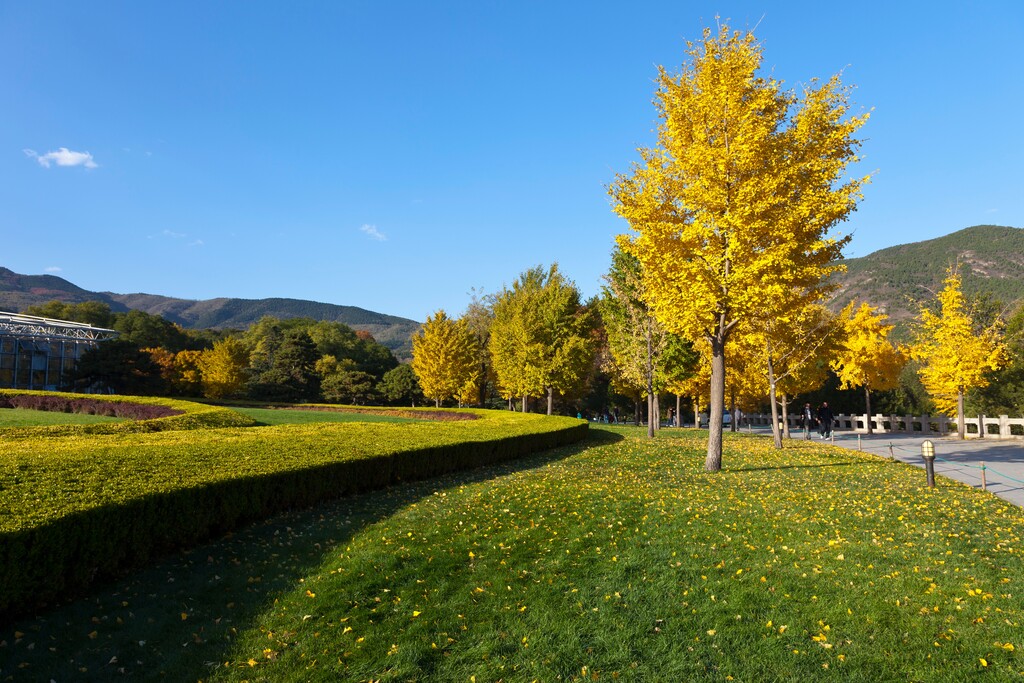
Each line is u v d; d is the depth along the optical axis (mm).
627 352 22906
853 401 39812
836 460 14445
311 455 9266
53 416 20906
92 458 7055
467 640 4391
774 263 10578
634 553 6164
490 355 40625
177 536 6215
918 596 4957
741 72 11320
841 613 4723
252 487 7398
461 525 7262
